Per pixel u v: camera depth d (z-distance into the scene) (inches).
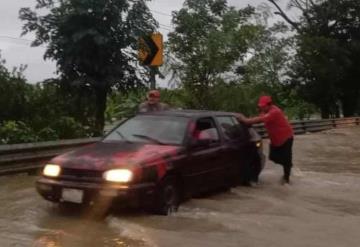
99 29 602.5
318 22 1776.6
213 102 997.2
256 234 279.4
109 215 304.5
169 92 1007.6
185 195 330.6
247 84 1109.7
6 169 409.4
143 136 344.2
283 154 438.6
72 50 598.2
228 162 384.5
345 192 406.6
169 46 1012.5
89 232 272.7
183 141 336.8
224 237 271.4
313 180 459.8
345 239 274.5
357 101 1856.5
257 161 429.4
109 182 287.3
